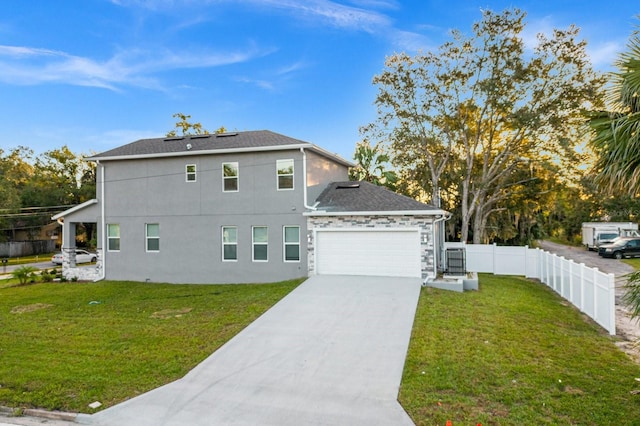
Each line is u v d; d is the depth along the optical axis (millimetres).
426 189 29484
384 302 11227
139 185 17203
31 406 6207
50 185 43188
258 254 15906
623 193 5098
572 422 5137
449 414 5516
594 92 21984
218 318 10562
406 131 26766
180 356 8078
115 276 17516
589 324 9938
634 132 4633
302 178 15336
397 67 25828
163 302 12789
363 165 28484
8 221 40438
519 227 35438
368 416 5688
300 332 9281
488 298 12125
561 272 13797
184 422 5688
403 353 7828
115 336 9367
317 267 15133
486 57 23812
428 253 13977
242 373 7293
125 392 6602
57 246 44969
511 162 26938
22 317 11461
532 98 24047
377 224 14453
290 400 6266
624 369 6801
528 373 6633
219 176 16250
